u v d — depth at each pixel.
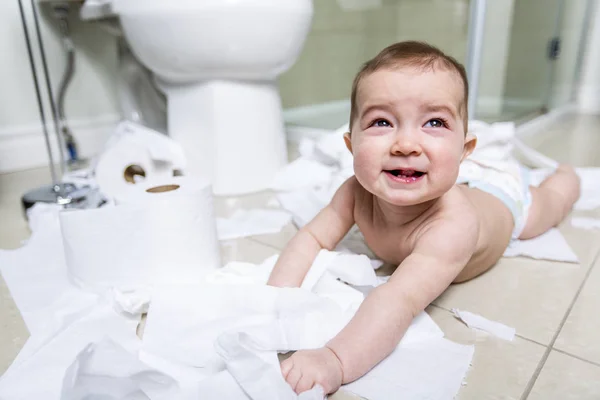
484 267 0.62
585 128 1.73
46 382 0.43
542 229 0.74
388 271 0.64
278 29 0.95
